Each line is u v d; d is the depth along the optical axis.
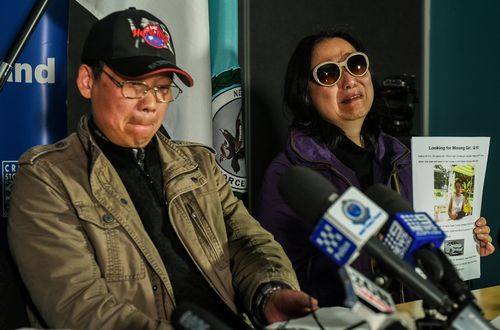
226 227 1.82
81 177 1.58
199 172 1.77
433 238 0.91
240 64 2.87
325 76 2.18
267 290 1.57
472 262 1.96
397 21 3.27
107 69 1.60
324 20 3.07
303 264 2.08
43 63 2.07
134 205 1.64
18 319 1.49
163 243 1.66
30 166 1.55
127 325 1.38
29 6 2.00
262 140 2.93
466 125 3.16
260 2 2.91
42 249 1.47
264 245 1.76
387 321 0.76
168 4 2.27
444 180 1.91
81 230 1.53
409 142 2.47
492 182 3.02
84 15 2.22
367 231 0.81
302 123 2.26
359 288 0.79
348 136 2.24
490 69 3.03
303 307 1.41
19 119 2.04
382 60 3.23
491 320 1.36
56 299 1.43
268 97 2.95
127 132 1.62
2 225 2.01
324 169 2.16
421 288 0.85
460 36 3.18
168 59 1.67
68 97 2.12
